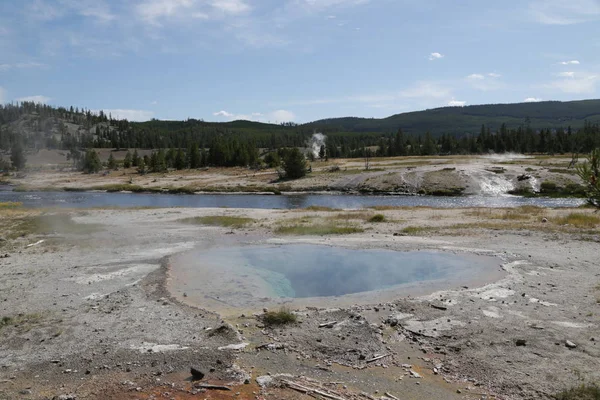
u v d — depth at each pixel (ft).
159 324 34.32
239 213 111.34
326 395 24.06
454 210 112.27
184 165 390.01
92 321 35.17
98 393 24.79
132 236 76.18
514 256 54.24
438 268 50.62
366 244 65.26
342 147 565.12
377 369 26.84
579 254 54.03
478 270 48.67
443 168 239.91
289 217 100.73
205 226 88.38
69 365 28.07
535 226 76.23
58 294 42.39
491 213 100.68
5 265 55.42
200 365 27.73
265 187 239.91
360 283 45.37
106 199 214.07
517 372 25.61
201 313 36.63
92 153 381.81
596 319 32.68
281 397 24.04
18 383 26.02
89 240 72.69
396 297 39.99
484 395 23.58
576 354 27.37
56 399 24.07
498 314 34.58
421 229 77.56
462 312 35.32
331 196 211.61
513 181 204.03
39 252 63.41
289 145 590.96
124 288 44.24
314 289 43.68
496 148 444.55
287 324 33.83
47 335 32.60
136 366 27.73
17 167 407.44
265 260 56.70
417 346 29.73
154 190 253.85
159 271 50.93
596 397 22.22
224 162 379.96
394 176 227.81
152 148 647.97
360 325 33.22
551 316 33.68
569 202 163.32
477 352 28.32
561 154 395.34
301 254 59.98
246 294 42.14
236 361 28.17
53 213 114.93
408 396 23.79
